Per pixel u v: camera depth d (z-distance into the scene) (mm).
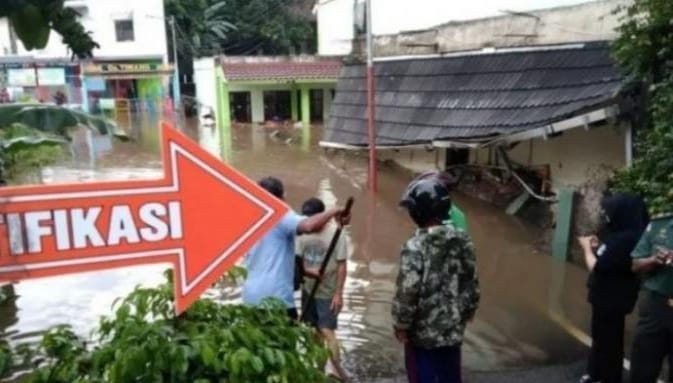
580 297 6953
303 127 28156
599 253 4113
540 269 7992
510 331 5977
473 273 3533
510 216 10398
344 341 5746
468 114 11539
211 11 39625
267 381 1829
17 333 6094
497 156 11516
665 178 5844
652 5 6223
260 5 40281
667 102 5973
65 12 1540
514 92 10773
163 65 34562
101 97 32781
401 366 5168
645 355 3812
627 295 4066
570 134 9492
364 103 16047
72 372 1834
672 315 3688
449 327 3445
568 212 8281
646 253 3734
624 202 4023
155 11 34500
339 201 12219
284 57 29188
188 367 1788
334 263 4535
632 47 6574
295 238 4094
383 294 7129
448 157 13016
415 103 13773
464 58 13203
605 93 8289
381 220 10727
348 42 21875
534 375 4809
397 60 15797
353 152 16953
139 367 1728
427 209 3406
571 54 10086
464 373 4863
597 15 9914
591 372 4320
